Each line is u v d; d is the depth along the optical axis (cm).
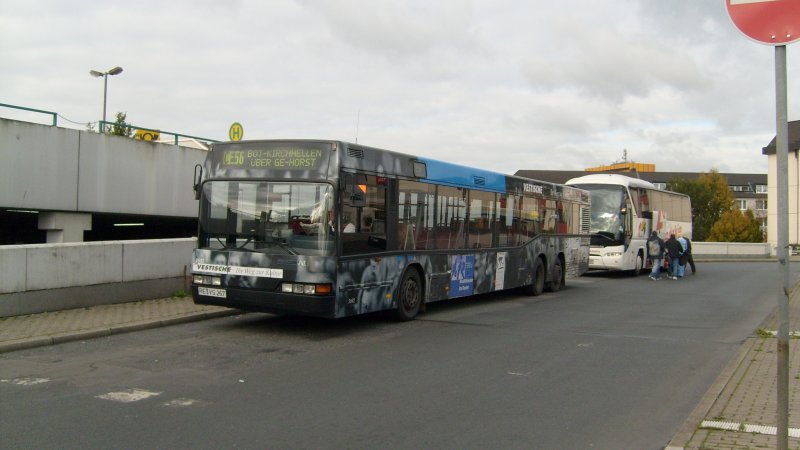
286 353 930
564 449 548
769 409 647
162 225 2952
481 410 661
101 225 2920
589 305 1591
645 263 2769
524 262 1705
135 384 736
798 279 2495
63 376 765
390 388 742
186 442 545
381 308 1152
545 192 1834
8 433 561
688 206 3494
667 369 873
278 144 1070
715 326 1261
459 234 1403
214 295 1081
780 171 436
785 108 429
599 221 2575
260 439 557
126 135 2388
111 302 1245
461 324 1231
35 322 1041
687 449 529
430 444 553
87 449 524
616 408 678
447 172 1355
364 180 1095
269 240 1050
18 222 2602
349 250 1059
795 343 1027
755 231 7712
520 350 985
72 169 2094
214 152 1117
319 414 635
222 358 886
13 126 1938
